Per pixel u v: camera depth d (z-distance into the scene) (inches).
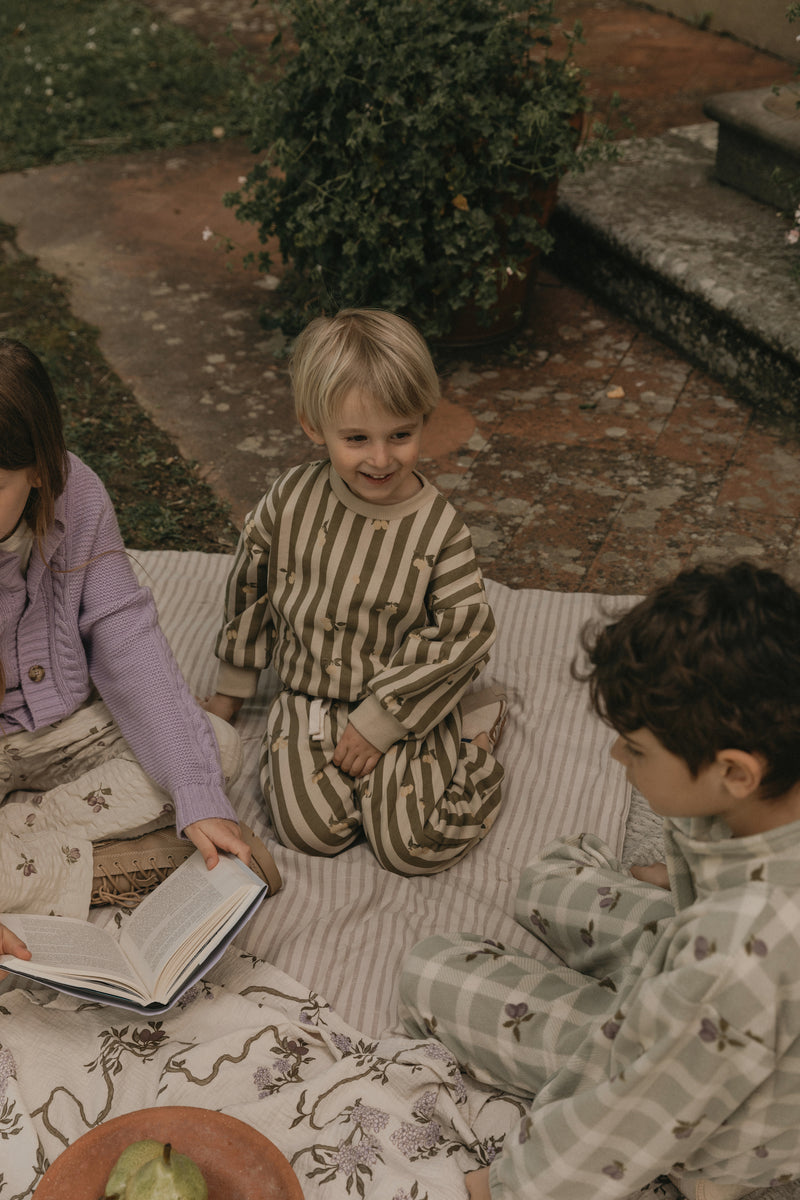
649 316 156.9
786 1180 54.9
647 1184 58.1
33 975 64.3
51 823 77.5
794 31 231.0
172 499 129.4
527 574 116.3
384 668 84.8
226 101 243.6
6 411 63.9
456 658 81.4
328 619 84.3
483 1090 66.9
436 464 132.6
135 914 70.9
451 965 68.3
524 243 146.7
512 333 157.6
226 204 153.2
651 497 126.0
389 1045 68.1
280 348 157.4
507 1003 65.7
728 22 248.8
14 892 73.8
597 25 262.7
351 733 83.0
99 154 221.1
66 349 157.9
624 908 69.4
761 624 46.1
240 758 84.0
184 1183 51.4
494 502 126.3
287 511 84.1
